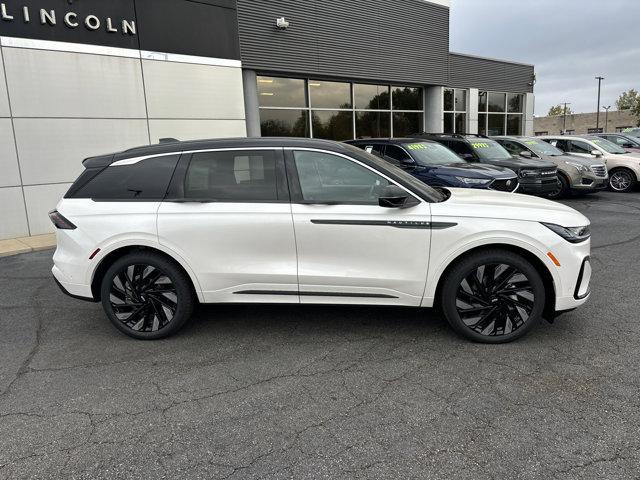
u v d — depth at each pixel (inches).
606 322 164.9
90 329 174.1
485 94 834.2
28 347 159.8
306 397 123.5
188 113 412.8
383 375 133.6
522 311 147.6
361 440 105.3
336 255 149.3
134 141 384.8
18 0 320.2
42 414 119.0
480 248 147.4
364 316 177.3
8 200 331.0
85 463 100.3
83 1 346.9
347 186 150.3
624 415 111.3
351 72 576.1
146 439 107.9
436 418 112.6
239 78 444.5
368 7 584.7
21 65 326.0
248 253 152.0
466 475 93.4
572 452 99.0
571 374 130.6
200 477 95.2
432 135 460.8
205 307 191.3
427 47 672.4
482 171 331.3
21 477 96.3
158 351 153.6
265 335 163.3
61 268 161.0
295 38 514.6
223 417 115.6
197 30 410.6
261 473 95.7
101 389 130.6
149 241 153.9
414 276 148.2
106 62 363.3
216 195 154.0
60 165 350.0
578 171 461.1
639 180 519.2
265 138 157.6
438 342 153.6
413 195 148.2
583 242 146.3
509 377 130.2
